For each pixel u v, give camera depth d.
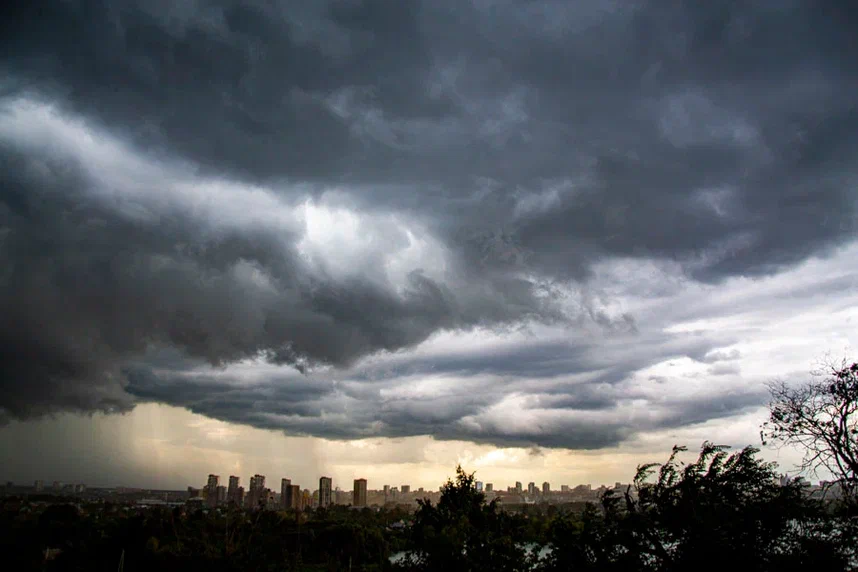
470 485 32.50
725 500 22.00
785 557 20.42
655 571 22.53
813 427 24.56
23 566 72.88
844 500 21.72
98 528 90.44
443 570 28.80
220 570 74.38
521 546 30.34
